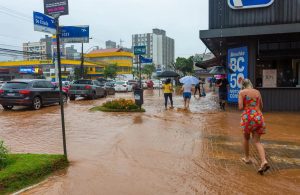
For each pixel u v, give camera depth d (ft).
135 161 22.86
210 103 68.74
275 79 54.54
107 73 239.09
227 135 32.24
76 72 214.07
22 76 254.68
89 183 18.44
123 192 17.17
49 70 245.45
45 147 27.20
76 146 27.43
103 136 31.63
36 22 20.12
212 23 50.52
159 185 18.19
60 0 20.99
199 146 27.50
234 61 55.06
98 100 81.92
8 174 17.49
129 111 51.44
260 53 56.85
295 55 55.52
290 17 47.34
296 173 20.31
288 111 49.26
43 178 19.07
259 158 23.71
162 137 31.14
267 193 17.07
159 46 384.68
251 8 48.57
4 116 47.91
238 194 16.96
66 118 44.83
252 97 21.08
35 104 57.11
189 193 17.08
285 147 27.20
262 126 20.70
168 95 58.59
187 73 241.55
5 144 28.45
